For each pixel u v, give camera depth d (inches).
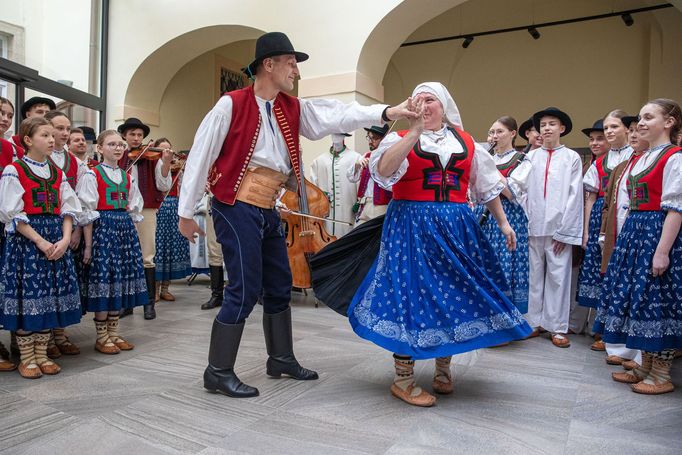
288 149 99.1
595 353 133.4
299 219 186.9
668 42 281.6
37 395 96.8
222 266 185.9
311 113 102.6
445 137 95.9
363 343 136.4
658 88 286.4
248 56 399.5
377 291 92.6
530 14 351.9
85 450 74.7
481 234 96.9
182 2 272.7
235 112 93.4
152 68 293.7
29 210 108.9
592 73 340.2
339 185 205.3
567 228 140.3
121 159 169.9
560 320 141.8
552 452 75.9
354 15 226.5
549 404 95.3
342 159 205.8
